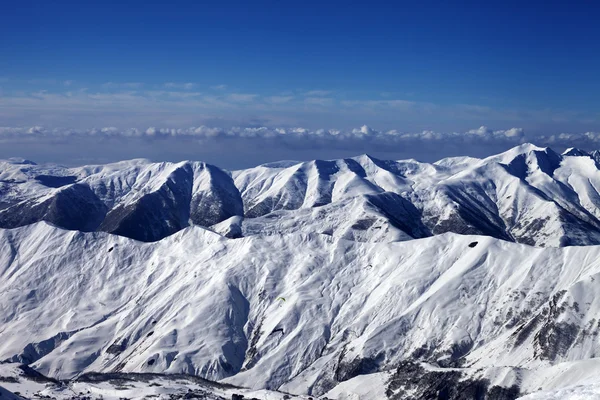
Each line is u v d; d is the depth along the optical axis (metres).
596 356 162.00
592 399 78.00
